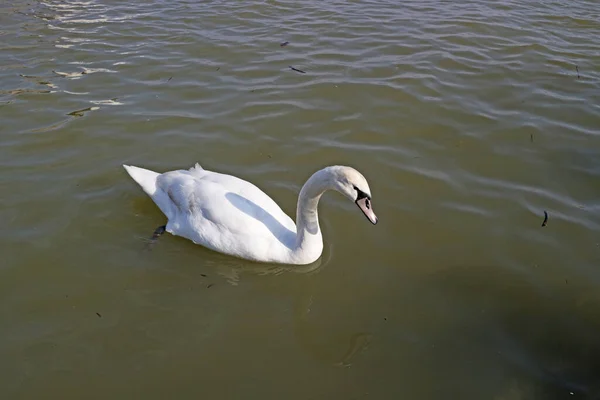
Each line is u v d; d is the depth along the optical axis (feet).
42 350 6.01
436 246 7.41
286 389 5.77
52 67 11.09
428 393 5.75
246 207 7.08
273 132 9.45
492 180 8.55
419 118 9.95
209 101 10.19
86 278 6.82
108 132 9.26
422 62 11.80
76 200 7.88
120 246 7.27
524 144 9.37
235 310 6.55
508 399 5.68
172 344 6.14
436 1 15.72
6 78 10.59
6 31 12.66
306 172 8.65
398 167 8.77
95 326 6.28
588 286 6.84
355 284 6.89
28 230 7.37
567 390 5.74
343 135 9.45
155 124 9.51
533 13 14.92
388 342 6.22
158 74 10.97
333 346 6.18
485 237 7.54
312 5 15.01
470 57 12.14
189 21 13.60
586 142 9.44
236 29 13.21
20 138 9.00
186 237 7.33
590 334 6.29
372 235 7.58
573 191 8.34
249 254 7.03
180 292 6.73
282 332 6.32
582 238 7.50
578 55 12.44
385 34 13.17
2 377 5.76
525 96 10.69
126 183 8.25
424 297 6.72
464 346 6.16
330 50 12.21
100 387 5.72
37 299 6.53
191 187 7.27
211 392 5.72
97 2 14.82
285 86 10.72
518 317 6.47
